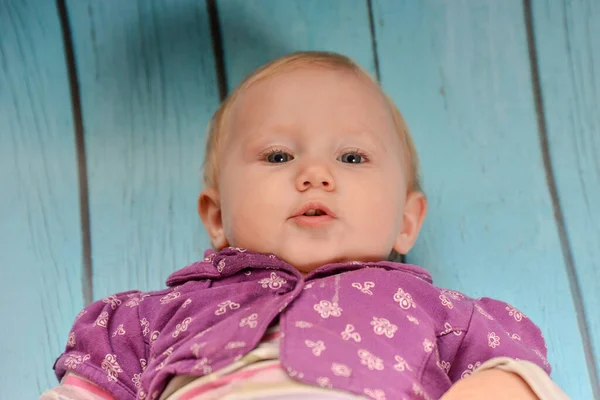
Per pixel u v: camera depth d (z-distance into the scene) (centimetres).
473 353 80
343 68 94
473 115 114
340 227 83
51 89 115
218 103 116
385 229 86
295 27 118
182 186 112
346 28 118
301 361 68
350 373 68
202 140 114
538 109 114
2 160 111
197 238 110
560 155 112
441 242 108
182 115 115
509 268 107
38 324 104
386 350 72
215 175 99
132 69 116
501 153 112
